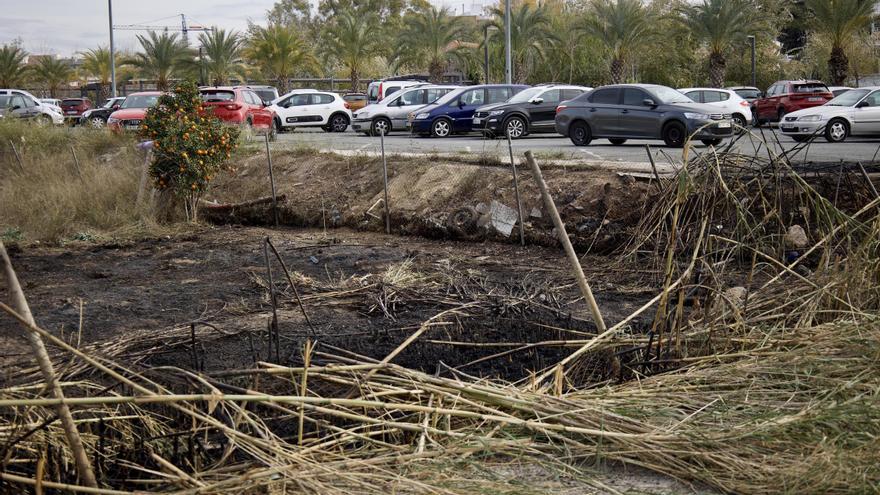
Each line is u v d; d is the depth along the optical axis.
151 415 4.52
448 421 4.23
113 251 11.14
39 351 3.54
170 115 13.35
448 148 18.20
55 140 19.84
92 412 4.41
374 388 4.51
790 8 54.22
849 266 6.36
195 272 9.52
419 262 9.56
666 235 8.90
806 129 21.94
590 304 5.50
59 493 3.86
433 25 43.47
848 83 47.66
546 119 24.47
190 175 13.20
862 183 9.13
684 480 3.92
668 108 18.95
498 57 46.69
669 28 45.72
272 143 17.22
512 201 10.95
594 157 14.88
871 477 3.63
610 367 5.51
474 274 8.80
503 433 4.19
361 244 11.04
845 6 37.12
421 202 11.90
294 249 10.77
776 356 4.93
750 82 52.50
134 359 5.80
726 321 6.11
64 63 57.53
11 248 11.23
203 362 5.48
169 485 3.87
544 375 5.07
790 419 4.09
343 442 4.18
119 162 15.88
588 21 39.94
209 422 3.87
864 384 4.41
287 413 4.57
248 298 8.10
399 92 28.61
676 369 5.27
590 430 4.09
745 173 8.76
